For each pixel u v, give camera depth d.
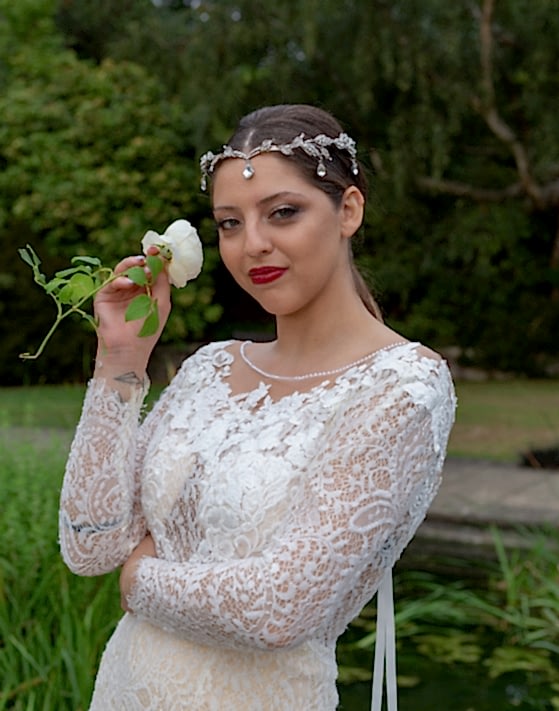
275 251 1.42
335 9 9.85
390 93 11.25
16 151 11.62
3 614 2.95
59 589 3.14
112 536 1.52
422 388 1.37
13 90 11.85
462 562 5.01
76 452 1.52
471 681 3.56
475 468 6.73
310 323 1.49
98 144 11.62
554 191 11.72
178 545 1.48
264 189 1.40
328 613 1.31
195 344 12.41
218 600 1.29
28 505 3.33
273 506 1.36
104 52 13.38
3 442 4.18
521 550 5.04
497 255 13.19
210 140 10.70
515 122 11.92
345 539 1.30
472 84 10.64
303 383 1.47
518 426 8.87
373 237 12.65
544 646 3.90
